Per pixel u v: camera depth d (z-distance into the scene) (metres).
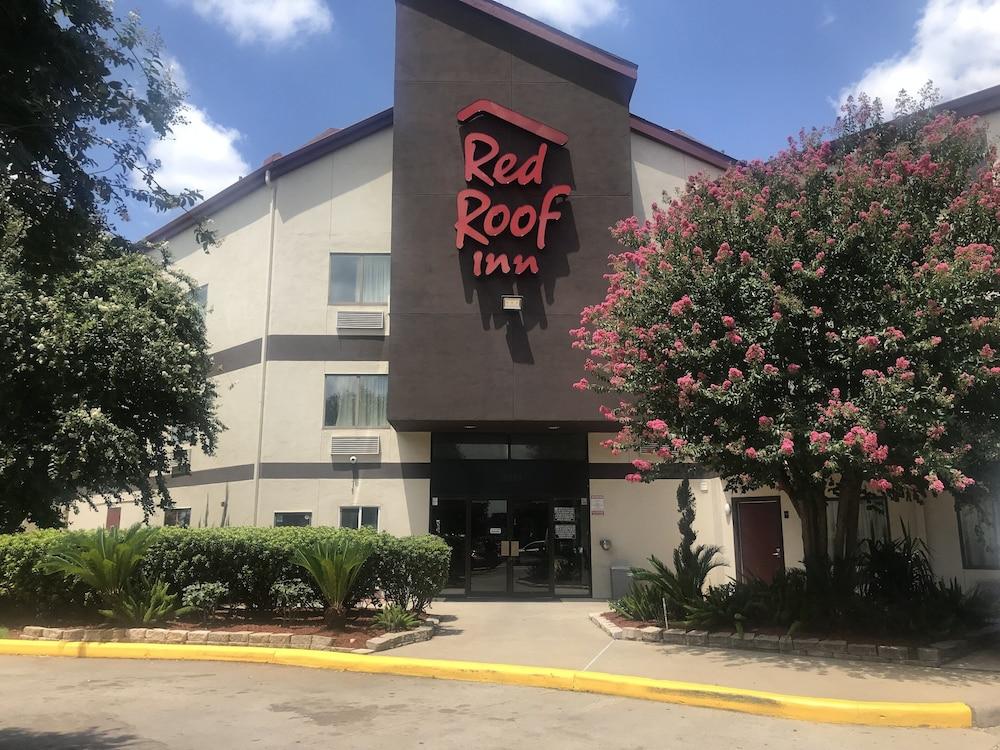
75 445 14.66
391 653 9.42
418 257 16.42
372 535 11.07
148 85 5.52
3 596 10.90
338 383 17.86
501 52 17.48
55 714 6.75
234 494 18.08
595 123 17.22
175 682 8.17
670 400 10.06
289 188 18.70
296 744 5.87
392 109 18.81
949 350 8.32
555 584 17.12
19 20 4.80
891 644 9.12
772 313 9.22
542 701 7.48
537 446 17.64
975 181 9.66
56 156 5.18
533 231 16.55
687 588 11.31
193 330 17.45
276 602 10.80
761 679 7.88
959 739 6.22
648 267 10.38
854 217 9.31
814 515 10.93
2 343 14.73
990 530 11.51
